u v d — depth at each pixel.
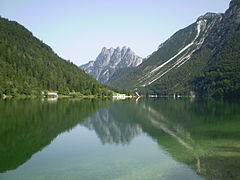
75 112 81.00
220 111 85.19
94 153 33.66
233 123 57.28
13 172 26.47
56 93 198.88
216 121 60.91
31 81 190.75
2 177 25.17
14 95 160.50
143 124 58.78
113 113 82.31
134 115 77.19
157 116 74.31
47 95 182.62
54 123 57.47
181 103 142.75
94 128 52.91
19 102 117.50
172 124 58.12
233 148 34.72
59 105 106.94
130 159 30.64
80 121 61.97
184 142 39.16
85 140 41.50
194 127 53.09
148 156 31.73
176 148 35.50
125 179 24.17
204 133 46.12
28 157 31.75
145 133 47.53
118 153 33.56
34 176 25.39
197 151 33.47
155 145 37.72
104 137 43.94
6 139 41.12
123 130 50.88
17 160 30.52
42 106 97.88
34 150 35.09
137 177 24.55
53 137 43.50
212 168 26.39
